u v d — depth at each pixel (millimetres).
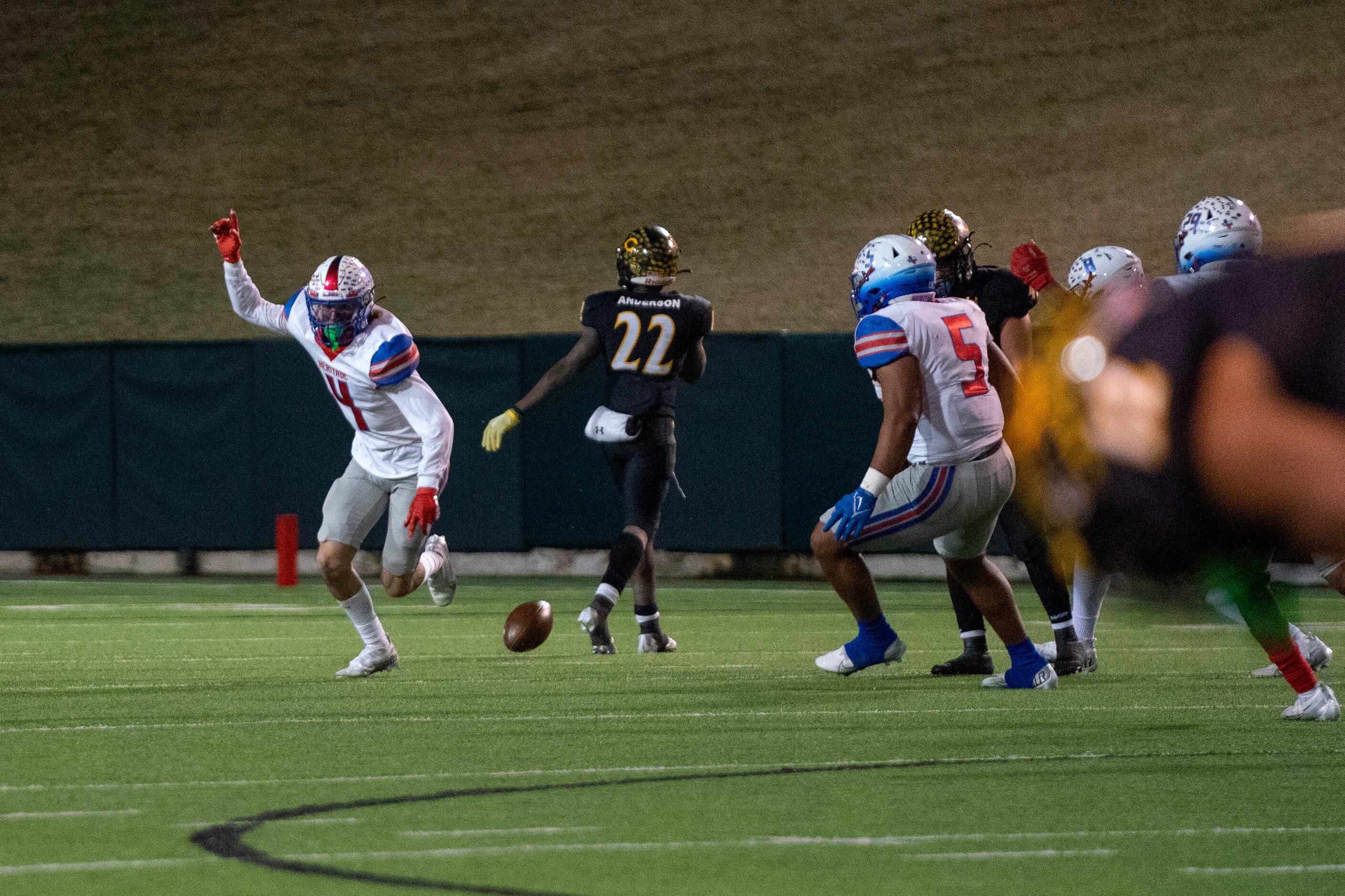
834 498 48594
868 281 22312
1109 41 84625
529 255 79062
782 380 48844
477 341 50594
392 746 19016
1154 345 3842
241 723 20969
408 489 25297
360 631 26344
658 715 21547
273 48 89688
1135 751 18234
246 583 49844
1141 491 3838
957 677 25734
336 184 83625
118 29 91062
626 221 80375
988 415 22281
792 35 87375
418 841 13734
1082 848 13383
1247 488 3730
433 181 83438
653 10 89125
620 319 29281
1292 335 3746
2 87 89250
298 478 51500
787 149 82875
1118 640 31969
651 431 29516
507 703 22891
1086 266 25109
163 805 15383
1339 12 83562
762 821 14562
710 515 49469
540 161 83875
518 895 11773
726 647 31562
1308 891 11930
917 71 85312
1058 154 80000
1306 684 20609
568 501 50250
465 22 89812
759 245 78188
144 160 85375
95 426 52719
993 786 16234
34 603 43406
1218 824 14359
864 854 13211
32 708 22609
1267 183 76062
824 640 33125
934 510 22438
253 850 13383
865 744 18875
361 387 24500
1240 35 83562
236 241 24953
